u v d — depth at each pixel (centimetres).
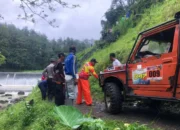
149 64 558
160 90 529
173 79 493
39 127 573
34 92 1470
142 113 675
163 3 1652
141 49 610
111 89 659
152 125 545
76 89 818
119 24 2228
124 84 638
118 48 1455
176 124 542
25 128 685
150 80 554
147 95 568
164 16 1277
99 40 2575
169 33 528
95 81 1123
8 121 795
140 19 1855
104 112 708
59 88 754
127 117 635
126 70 630
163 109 692
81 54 3322
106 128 440
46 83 1048
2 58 3262
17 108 941
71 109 483
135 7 2222
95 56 1877
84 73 829
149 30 579
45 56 8150
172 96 502
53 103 837
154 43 573
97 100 961
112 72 677
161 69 523
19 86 4447
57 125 526
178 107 663
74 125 449
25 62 7538
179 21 496
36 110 744
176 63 486
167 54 511
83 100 924
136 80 600
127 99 732
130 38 1533
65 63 812
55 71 762
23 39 7650
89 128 439
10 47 7019
